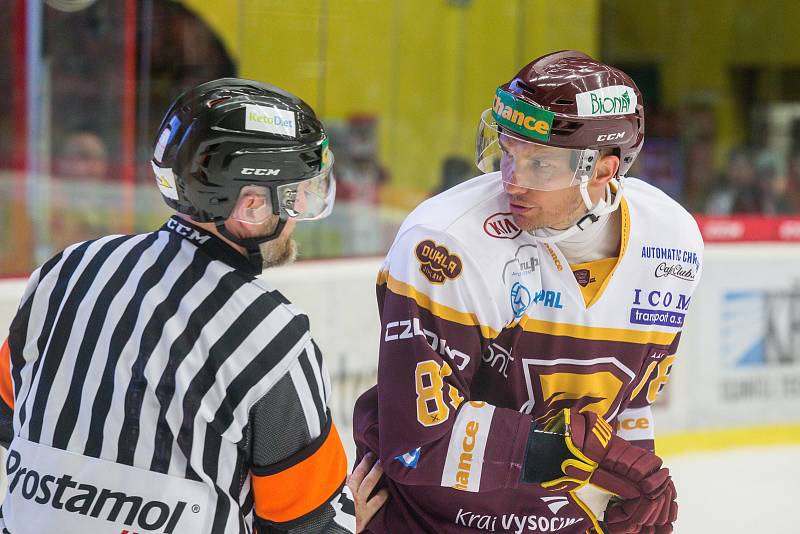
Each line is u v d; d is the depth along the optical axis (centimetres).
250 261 375
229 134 350
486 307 417
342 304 1052
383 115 1209
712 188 1436
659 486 431
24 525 355
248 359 351
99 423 350
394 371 418
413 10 1209
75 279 374
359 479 471
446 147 1270
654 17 1410
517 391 437
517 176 407
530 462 419
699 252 464
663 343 460
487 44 1284
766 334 1304
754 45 1460
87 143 1021
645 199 457
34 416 362
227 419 349
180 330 352
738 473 1161
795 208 1461
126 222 1052
